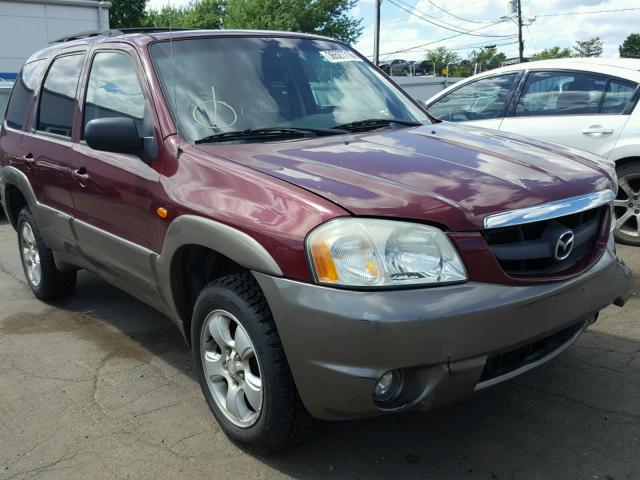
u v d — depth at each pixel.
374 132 3.47
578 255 2.76
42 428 3.13
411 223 2.36
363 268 2.30
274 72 3.70
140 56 3.54
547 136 6.08
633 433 2.90
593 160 3.24
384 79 4.26
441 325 2.26
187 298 3.23
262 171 2.73
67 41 4.84
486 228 2.41
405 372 2.36
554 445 2.83
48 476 2.74
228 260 2.99
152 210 3.15
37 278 4.92
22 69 5.27
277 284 2.44
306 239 2.38
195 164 2.98
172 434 3.05
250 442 2.79
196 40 3.67
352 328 2.27
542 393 3.28
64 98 4.30
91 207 3.77
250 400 2.75
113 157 3.55
